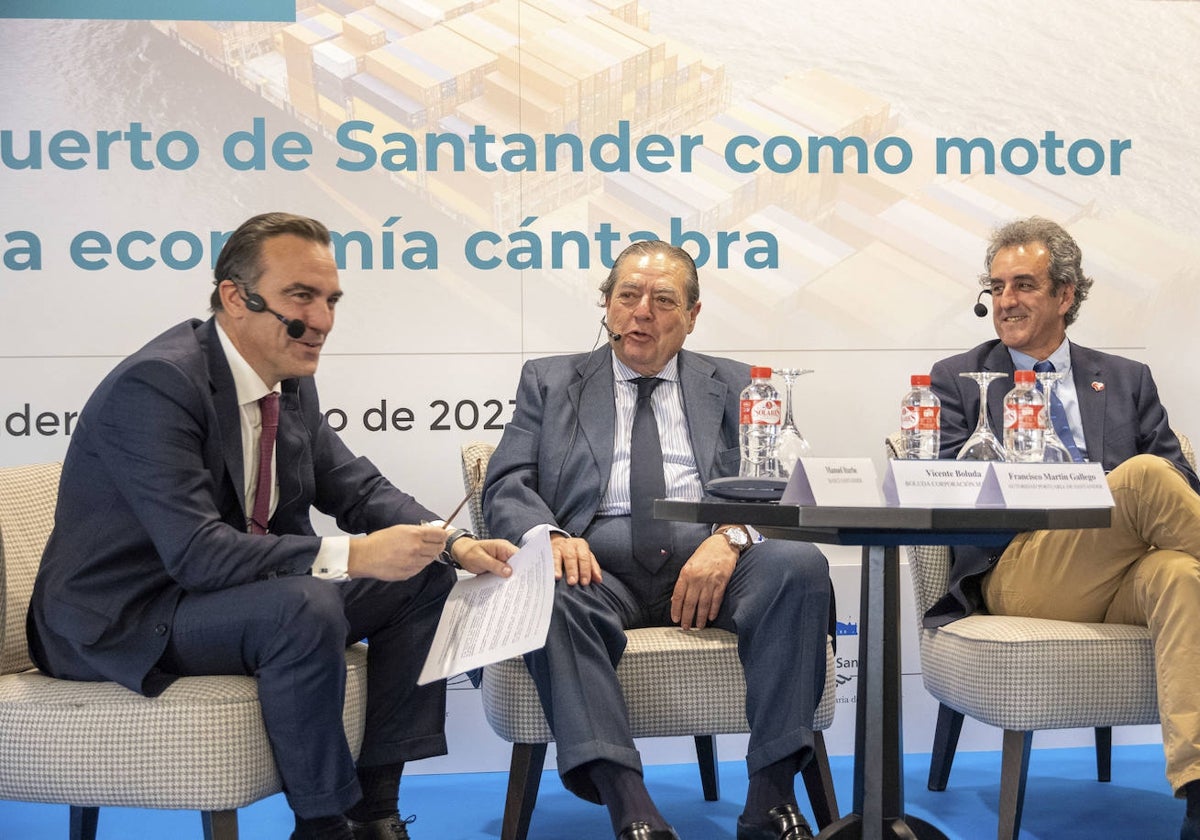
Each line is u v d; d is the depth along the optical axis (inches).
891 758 76.7
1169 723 86.4
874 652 77.0
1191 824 85.7
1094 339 133.3
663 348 102.6
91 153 123.1
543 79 127.7
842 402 131.3
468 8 127.3
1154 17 133.8
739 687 88.9
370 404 126.6
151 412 78.7
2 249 122.2
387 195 126.3
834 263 131.3
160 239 124.0
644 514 98.9
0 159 122.2
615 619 87.0
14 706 76.5
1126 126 133.9
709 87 130.0
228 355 84.5
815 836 79.8
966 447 83.7
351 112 125.9
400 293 126.6
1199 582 87.6
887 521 67.2
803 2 130.6
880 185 131.6
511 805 90.4
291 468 88.4
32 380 122.7
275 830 107.3
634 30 129.0
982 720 96.0
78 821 95.0
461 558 87.7
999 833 95.2
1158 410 113.7
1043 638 93.2
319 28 125.1
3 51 122.0
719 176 130.0
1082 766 126.1
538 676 84.8
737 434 104.0
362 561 80.2
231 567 78.0
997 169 132.6
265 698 76.7
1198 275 133.8
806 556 86.1
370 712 85.9
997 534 73.7
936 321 131.9
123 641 78.8
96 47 122.9
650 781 122.3
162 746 74.6
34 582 89.0
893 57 131.6
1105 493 73.1
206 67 124.2
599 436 102.1
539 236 128.2
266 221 83.9
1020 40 132.7
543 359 108.3
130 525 80.7
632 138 129.3
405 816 110.7
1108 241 133.4
